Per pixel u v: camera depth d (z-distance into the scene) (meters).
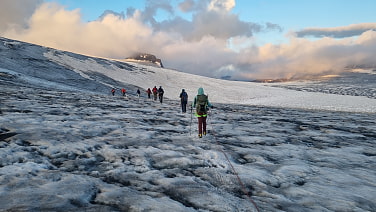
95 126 9.52
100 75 67.31
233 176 5.03
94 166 5.30
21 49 63.56
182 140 8.20
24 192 3.59
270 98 79.25
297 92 97.69
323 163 6.43
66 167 5.14
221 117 16.12
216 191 4.23
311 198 4.12
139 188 4.20
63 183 4.07
